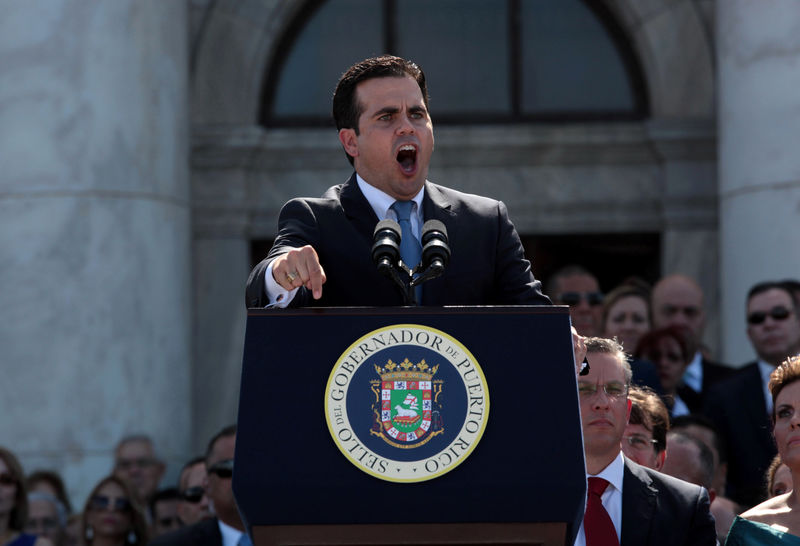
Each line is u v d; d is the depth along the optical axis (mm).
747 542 7586
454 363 5637
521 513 5504
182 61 18344
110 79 17078
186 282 18031
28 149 16906
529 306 5734
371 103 6512
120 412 16531
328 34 20234
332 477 5477
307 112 20156
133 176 17094
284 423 5559
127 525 13305
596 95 20125
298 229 6527
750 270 17375
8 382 16500
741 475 12727
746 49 17625
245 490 5465
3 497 12133
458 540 5531
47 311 16594
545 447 5535
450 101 20125
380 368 5621
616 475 8164
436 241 5984
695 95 19656
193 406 19312
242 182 19672
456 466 5504
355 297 6496
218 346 19438
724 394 13102
